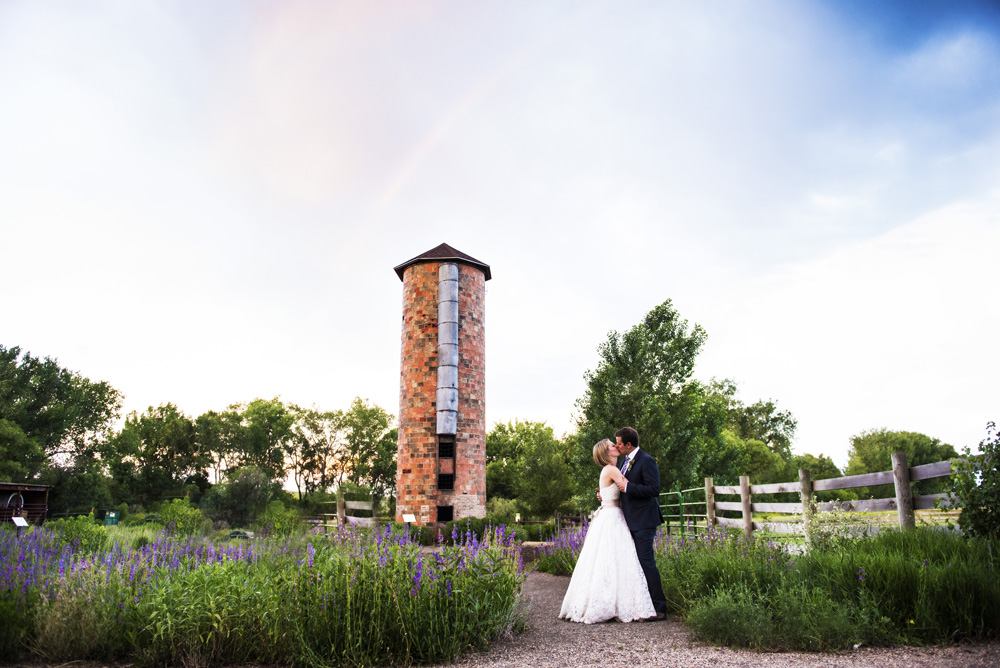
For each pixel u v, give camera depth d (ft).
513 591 17.38
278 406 232.12
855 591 15.57
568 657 14.12
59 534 36.40
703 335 78.95
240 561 20.12
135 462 205.77
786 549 21.44
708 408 90.02
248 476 126.82
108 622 15.07
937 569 15.15
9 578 18.49
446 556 16.83
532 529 62.44
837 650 13.55
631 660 13.56
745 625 14.56
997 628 13.85
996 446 17.47
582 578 19.56
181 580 16.05
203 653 14.43
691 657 13.60
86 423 176.55
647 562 19.45
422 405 85.20
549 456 94.22
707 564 19.92
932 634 13.88
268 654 14.30
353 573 15.75
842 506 24.26
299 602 14.69
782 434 191.11
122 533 47.96
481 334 90.68
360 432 227.81
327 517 97.66
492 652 14.98
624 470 20.65
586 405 77.77
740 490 33.12
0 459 133.90
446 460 83.87
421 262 90.07
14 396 155.94
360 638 13.97
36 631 15.31
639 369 76.69
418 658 14.26
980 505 17.48
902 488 20.85
